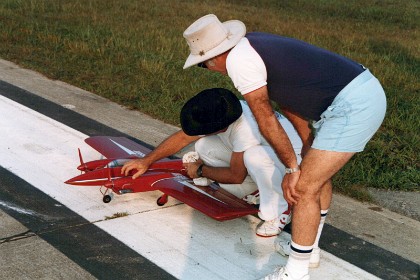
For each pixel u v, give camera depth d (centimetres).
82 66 880
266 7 1852
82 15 1299
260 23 1432
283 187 333
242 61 314
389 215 477
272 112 322
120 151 506
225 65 333
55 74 835
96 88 782
